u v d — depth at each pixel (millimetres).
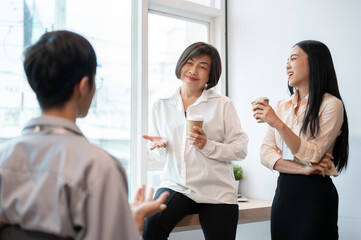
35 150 767
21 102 2182
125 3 2586
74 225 703
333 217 1602
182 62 1937
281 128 1589
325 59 1685
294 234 1608
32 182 738
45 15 2283
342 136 1698
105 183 725
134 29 2602
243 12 2896
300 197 1619
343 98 2211
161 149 1932
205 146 1806
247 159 2828
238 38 2932
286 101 1857
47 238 716
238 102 2920
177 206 1836
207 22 3025
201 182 1867
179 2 2766
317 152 1555
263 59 2721
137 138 2576
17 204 724
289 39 2539
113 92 2521
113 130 2514
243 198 2658
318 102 1638
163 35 2801
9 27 2158
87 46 859
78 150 759
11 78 2154
